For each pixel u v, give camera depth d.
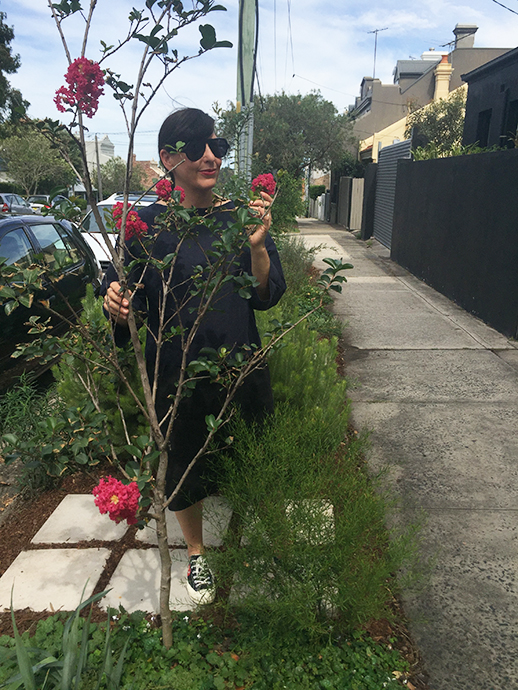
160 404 2.24
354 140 30.48
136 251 2.10
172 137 2.05
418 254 10.29
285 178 10.29
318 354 3.90
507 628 2.27
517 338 6.33
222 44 1.74
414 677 2.05
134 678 1.97
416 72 35.12
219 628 2.22
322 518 2.14
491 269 6.91
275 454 2.41
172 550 2.73
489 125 11.66
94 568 2.62
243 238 1.78
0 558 2.74
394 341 6.35
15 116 1.68
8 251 4.83
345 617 2.11
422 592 2.46
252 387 2.36
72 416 1.86
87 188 1.76
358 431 4.07
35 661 1.96
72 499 3.21
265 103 28.05
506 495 3.25
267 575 2.16
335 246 15.20
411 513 3.06
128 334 2.20
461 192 7.99
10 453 1.87
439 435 4.02
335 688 1.97
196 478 2.30
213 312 2.15
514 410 4.45
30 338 4.60
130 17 1.73
